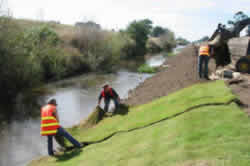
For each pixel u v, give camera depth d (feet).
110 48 85.76
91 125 24.59
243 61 26.58
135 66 88.89
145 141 14.46
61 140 19.27
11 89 43.75
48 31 64.13
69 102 38.14
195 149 11.24
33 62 48.06
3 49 41.73
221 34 27.25
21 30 49.65
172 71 54.95
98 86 51.26
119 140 17.02
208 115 15.08
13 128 27.58
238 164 9.07
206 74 27.86
